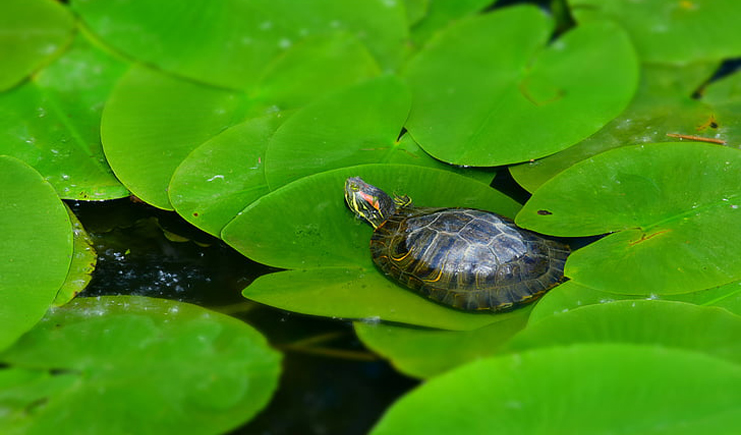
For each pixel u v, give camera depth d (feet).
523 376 8.16
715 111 8.93
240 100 8.98
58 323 8.38
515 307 8.46
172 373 8.25
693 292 8.39
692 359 8.16
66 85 9.05
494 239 8.51
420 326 8.40
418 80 9.06
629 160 8.64
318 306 8.45
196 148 8.77
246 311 8.45
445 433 8.07
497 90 8.98
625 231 8.52
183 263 8.59
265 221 8.59
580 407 8.09
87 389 8.20
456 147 8.77
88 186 8.70
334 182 8.69
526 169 8.75
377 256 8.57
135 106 8.94
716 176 8.57
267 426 8.20
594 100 8.91
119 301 8.46
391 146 8.80
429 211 8.63
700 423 8.05
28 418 8.14
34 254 8.45
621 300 8.39
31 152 8.78
